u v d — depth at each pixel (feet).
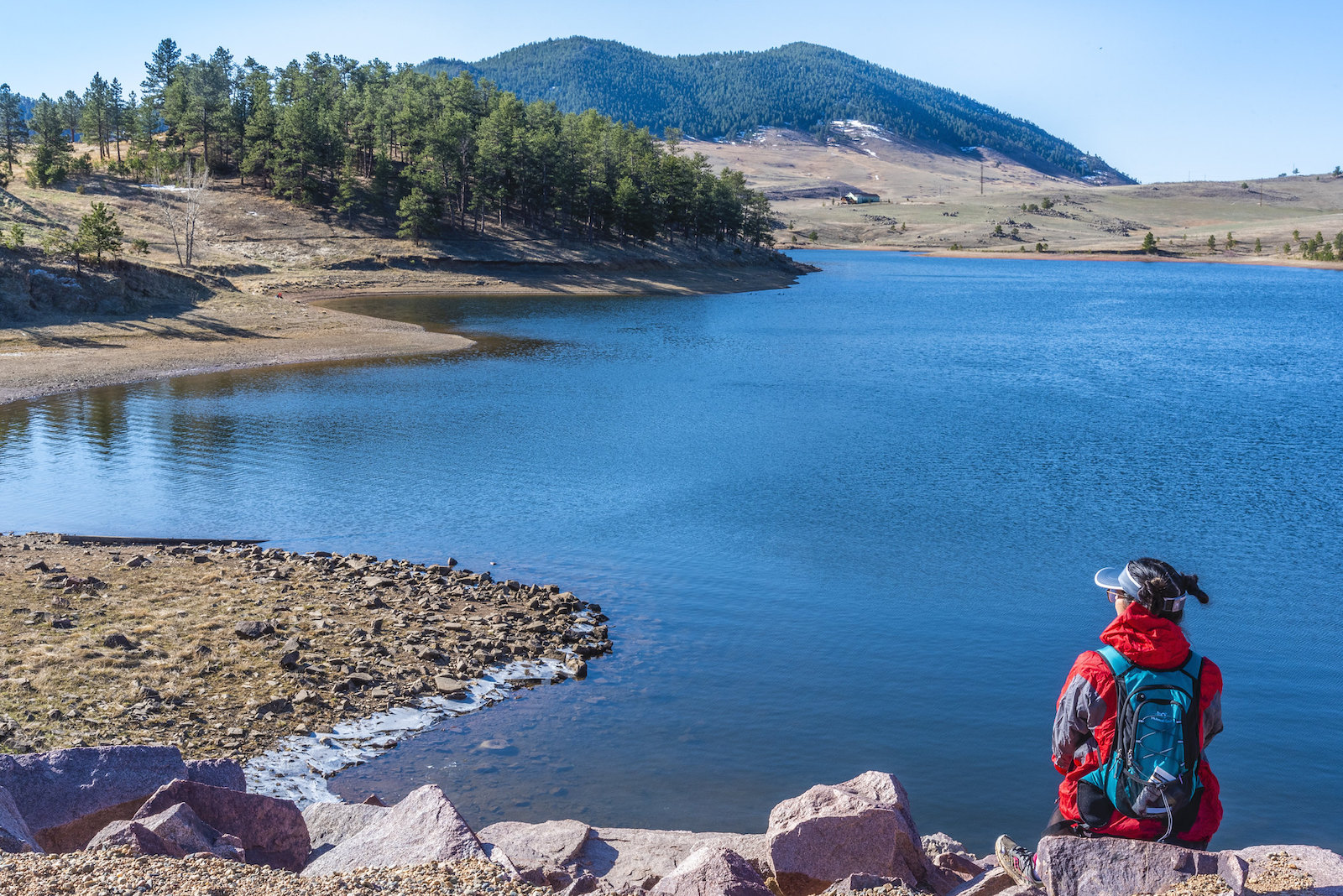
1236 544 87.40
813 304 422.41
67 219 362.74
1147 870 14.58
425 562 78.79
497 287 427.74
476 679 53.83
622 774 44.14
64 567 66.80
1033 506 100.58
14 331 213.66
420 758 44.39
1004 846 17.75
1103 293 533.14
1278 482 112.47
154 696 46.34
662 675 56.18
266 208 462.60
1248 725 52.31
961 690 55.62
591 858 25.72
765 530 90.38
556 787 42.52
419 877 18.31
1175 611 14.33
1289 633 66.74
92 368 185.98
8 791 21.09
